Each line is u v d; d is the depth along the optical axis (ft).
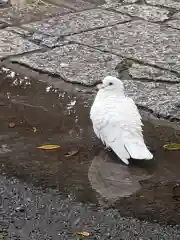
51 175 4.36
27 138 4.88
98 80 6.00
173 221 3.85
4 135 4.92
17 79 6.06
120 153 4.45
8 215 3.90
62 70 6.21
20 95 5.72
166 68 6.27
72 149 4.71
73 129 5.05
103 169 4.45
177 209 3.98
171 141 4.87
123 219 3.86
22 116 5.27
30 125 5.11
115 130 4.48
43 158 4.58
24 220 3.85
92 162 4.54
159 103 5.49
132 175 4.38
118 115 4.52
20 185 4.24
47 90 5.83
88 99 5.64
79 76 6.08
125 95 5.20
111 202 4.05
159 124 5.16
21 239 3.65
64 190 4.18
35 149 4.71
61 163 4.52
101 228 3.77
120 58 6.51
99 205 4.01
